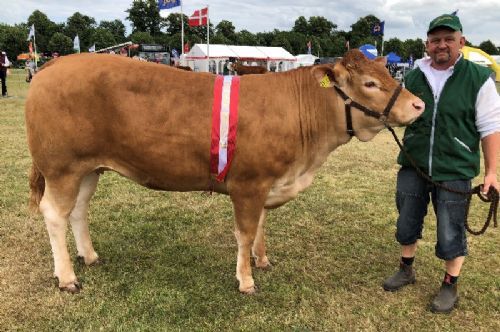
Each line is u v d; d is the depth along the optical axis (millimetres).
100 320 3221
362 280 3896
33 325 3135
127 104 3172
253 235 3520
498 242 4676
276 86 3338
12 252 4152
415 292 3734
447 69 3188
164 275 3861
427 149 3295
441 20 3031
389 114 3207
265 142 3225
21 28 82250
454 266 3428
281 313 3387
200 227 4949
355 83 3232
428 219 5324
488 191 3098
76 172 3367
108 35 84375
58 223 3447
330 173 7270
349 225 5125
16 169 6773
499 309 3496
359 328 3238
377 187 6555
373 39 78250
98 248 4336
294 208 5586
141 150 3256
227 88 3234
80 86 3148
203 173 3348
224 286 3736
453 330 3248
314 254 4391
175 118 3184
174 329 3143
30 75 25438
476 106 3123
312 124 3389
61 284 3547
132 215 5176
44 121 3199
